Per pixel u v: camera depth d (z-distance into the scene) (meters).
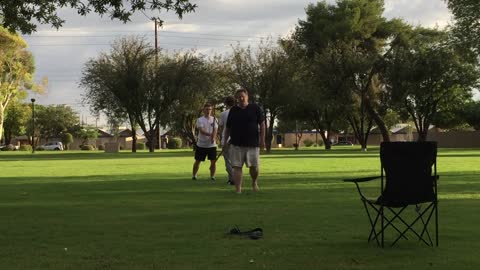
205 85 52.31
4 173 18.92
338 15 56.09
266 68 52.47
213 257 5.67
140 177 15.98
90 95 52.16
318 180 14.25
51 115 116.00
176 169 20.22
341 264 5.35
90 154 46.41
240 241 6.43
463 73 54.91
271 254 5.77
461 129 80.00
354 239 6.49
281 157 32.19
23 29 11.34
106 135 123.75
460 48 41.81
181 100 52.66
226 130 12.59
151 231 7.11
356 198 10.28
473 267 5.21
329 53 54.28
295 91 51.38
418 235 6.33
